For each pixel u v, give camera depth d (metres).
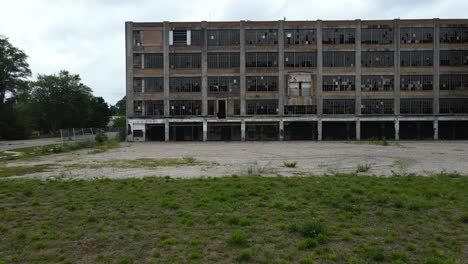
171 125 62.78
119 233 8.81
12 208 11.20
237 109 62.19
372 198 11.72
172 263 7.09
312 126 62.59
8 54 71.88
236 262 7.13
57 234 8.73
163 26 62.12
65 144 40.94
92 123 108.75
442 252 7.50
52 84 89.50
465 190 13.22
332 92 61.66
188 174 18.69
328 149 37.72
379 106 61.47
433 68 61.00
